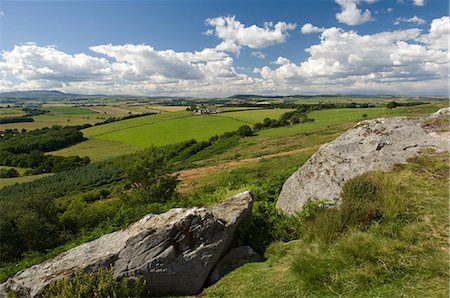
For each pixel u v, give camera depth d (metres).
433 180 6.82
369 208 6.07
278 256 6.39
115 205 25.44
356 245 5.16
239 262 6.50
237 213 7.33
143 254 6.04
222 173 33.94
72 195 47.31
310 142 48.72
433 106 64.94
